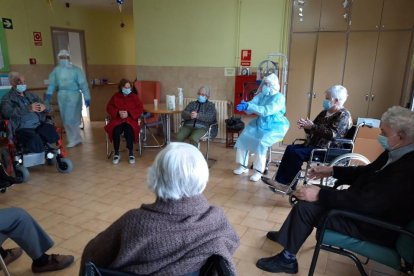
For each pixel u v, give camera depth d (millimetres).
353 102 4305
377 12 3943
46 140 3416
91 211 2654
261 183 3344
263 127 3398
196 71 5027
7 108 3334
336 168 2004
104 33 6820
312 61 4371
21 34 5301
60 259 1877
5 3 5016
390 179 1450
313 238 2279
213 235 907
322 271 1914
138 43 5312
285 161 2963
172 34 5047
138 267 865
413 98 3654
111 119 4078
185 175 877
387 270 1924
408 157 1459
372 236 1518
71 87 4551
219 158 4234
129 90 4055
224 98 4965
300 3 4234
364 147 2906
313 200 1640
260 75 4441
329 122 2824
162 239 855
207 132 3873
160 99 5340
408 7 3805
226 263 875
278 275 1867
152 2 5051
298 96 4543
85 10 6363
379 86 4129
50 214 2590
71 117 4625
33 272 1852
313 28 4258
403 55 3943
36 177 3447
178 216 884
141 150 4402
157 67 5277
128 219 900
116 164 3924
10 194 2990
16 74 3461
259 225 2451
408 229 1372
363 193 1508
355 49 4137
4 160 3311
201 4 4746
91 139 5199
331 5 4113
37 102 3535
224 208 2742
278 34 4434
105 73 6980
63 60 4473
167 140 4594
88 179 3406
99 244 969
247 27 4566
